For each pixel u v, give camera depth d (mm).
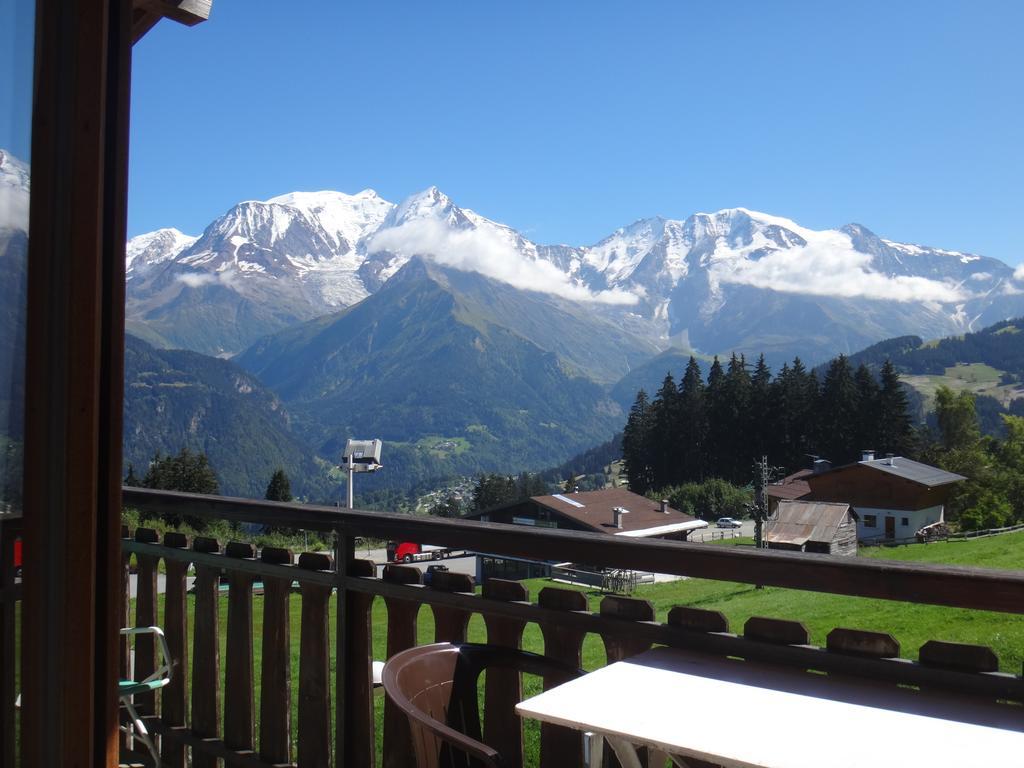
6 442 1681
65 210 1724
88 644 1752
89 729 1754
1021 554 25531
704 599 20953
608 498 63562
